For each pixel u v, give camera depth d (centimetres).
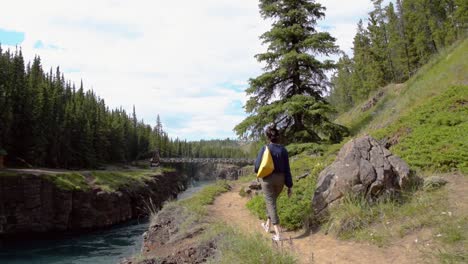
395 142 1199
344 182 693
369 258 508
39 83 6831
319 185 741
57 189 3678
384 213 623
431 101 1405
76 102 8044
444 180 718
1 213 3200
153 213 1135
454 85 1493
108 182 4506
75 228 3778
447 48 2517
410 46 4775
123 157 9562
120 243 2797
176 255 707
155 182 6141
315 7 1956
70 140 6881
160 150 13275
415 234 536
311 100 1786
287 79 2014
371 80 5100
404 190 689
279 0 1981
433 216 564
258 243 554
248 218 933
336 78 7544
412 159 920
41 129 5941
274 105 1880
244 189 1404
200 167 14950
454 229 496
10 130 5322
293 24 1952
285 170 649
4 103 5156
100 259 2233
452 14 4094
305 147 1700
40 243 2991
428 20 4578
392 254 502
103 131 8325
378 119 2102
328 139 1928
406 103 1836
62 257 2348
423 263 448
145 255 766
